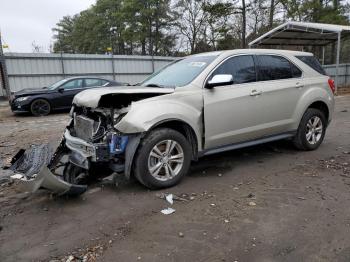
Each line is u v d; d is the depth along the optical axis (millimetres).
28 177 4043
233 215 3664
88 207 4004
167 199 4117
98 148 4090
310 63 6125
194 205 3951
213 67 4871
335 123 9172
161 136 4281
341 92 19797
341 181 4602
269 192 4281
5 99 21328
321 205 3857
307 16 31578
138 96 4262
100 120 4281
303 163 5449
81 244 3195
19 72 21438
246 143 5285
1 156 6656
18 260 2973
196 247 3064
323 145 6613
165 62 27609
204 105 4648
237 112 4980
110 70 24938
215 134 4820
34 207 4059
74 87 13570
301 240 3133
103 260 2912
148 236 3283
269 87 5344
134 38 47375
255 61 5336
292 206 3848
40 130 9562
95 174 5062
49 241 3271
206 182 4703
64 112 14000
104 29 57500
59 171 4848
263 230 3328
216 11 28578
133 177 4863
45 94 13008
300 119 5875
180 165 4555
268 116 5391
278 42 23828
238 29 37031
